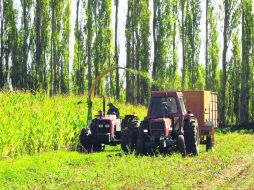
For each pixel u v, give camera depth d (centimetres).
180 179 1135
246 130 3875
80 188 984
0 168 1187
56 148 1750
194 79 5966
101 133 1756
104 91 5409
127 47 5059
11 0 5031
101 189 970
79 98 2545
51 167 1249
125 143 1667
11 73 4931
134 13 5000
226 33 4825
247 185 1100
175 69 5356
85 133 1731
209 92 2097
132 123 1706
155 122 1641
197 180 1124
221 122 4891
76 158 1458
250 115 6275
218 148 1981
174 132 1694
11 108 1892
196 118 1862
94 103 2552
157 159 1486
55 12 5006
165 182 1088
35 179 1095
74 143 1830
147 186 1030
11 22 5000
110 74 5447
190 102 1978
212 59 6075
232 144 2205
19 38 5012
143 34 4925
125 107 2973
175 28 5541
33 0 5009
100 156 1545
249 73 5809
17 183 1045
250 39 5484
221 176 1218
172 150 1708
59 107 2144
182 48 5800
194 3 5803
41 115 1852
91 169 1242
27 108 1936
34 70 4881
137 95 4941
